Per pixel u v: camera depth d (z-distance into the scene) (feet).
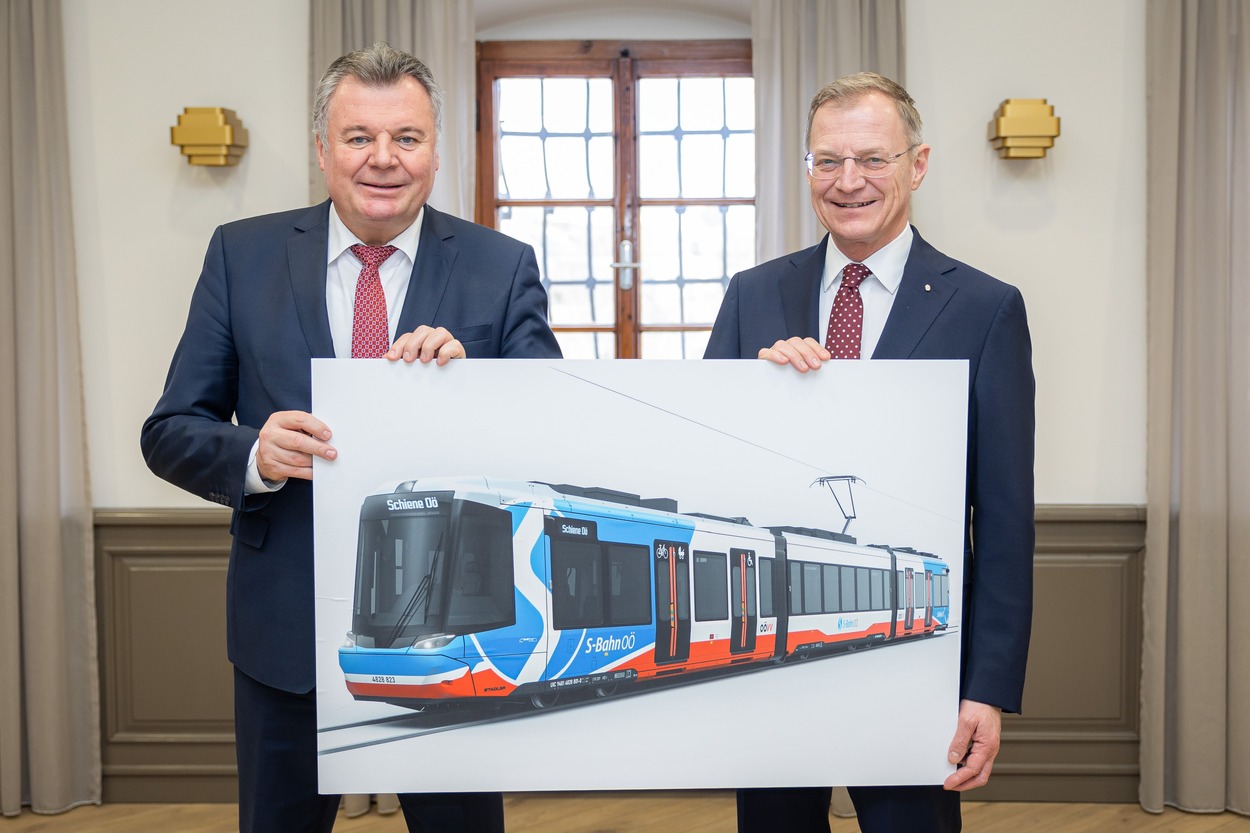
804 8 11.29
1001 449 5.42
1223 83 10.82
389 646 4.92
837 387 5.08
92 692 11.32
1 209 10.89
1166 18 10.90
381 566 4.94
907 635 5.11
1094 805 11.36
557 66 13.42
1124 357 11.51
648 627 5.03
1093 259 11.47
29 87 11.06
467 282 5.68
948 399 5.08
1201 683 10.98
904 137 5.53
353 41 11.18
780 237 11.41
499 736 4.97
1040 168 11.46
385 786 4.95
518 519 4.98
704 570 5.06
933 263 5.71
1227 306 10.96
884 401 5.08
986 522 5.47
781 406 5.08
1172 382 11.08
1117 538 11.39
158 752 11.48
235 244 5.70
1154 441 11.05
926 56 11.44
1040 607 11.43
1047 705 11.46
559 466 5.01
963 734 5.17
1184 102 10.91
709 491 5.06
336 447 4.93
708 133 13.64
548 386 5.00
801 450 5.07
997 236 11.51
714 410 5.06
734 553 5.07
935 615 5.12
